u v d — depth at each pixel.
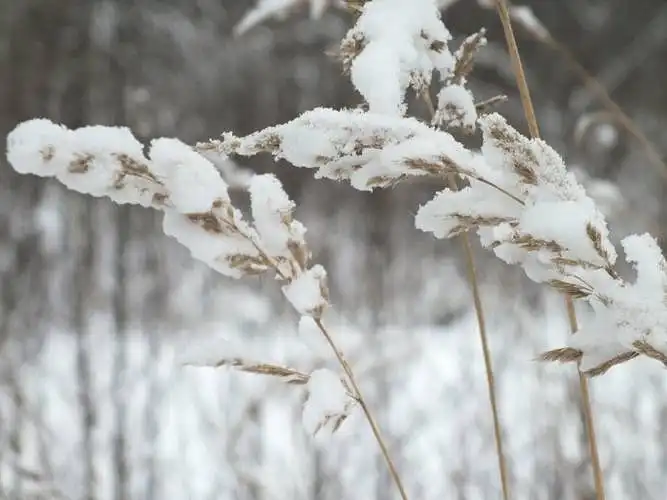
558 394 1.71
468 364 2.20
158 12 6.05
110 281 2.47
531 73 5.45
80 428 1.84
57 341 2.73
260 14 1.53
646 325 0.83
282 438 1.85
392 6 0.89
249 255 0.90
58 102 5.15
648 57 6.70
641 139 1.46
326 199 5.58
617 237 1.82
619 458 1.56
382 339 1.97
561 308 2.64
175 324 2.75
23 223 3.30
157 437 1.89
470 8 5.75
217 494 1.68
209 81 6.35
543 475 1.59
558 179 0.85
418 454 1.86
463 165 0.85
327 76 6.38
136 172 0.88
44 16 5.34
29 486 1.42
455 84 0.92
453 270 4.05
